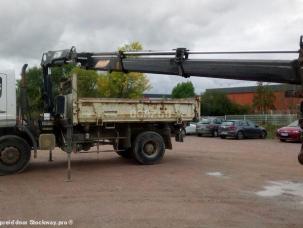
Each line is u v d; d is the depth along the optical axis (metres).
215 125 32.66
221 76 7.55
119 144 14.80
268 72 6.69
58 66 13.83
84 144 14.09
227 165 14.26
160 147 14.72
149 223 7.20
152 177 11.79
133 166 14.05
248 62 6.98
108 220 7.38
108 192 9.73
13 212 7.96
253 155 17.53
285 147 21.95
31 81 14.02
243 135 30.02
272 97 52.16
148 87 39.66
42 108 13.93
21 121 12.77
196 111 15.57
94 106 13.60
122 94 39.25
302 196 9.39
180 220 7.39
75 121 13.27
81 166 14.11
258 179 11.52
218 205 8.51
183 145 23.11
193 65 8.30
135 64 10.70
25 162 12.52
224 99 59.84
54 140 13.11
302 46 6.05
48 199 9.03
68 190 9.98
